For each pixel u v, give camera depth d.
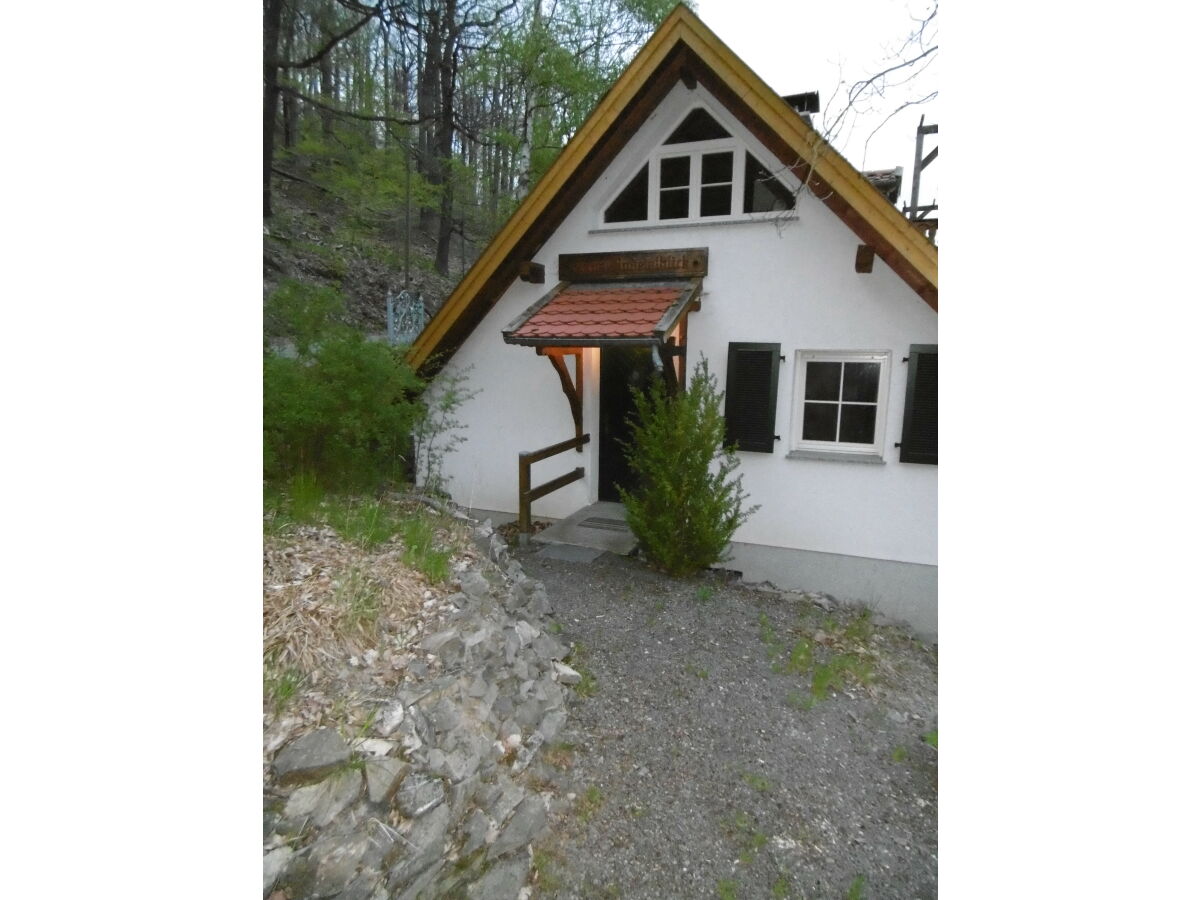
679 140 6.93
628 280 6.97
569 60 16.22
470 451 8.04
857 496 6.57
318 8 14.08
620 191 7.22
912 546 6.45
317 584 3.49
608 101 6.38
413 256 17.70
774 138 6.18
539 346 6.00
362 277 14.70
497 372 7.83
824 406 6.74
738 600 5.57
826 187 6.12
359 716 2.72
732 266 6.71
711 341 6.86
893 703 4.20
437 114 17.03
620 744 3.52
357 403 5.11
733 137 6.65
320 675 2.88
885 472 6.46
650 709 3.85
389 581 3.77
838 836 3.00
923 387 6.17
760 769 3.41
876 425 6.55
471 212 20.50
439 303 15.95
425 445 7.66
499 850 2.67
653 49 6.17
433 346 7.47
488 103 19.81
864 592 6.62
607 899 2.61
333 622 3.19
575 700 3.85
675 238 6.90
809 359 6.70
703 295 6.82
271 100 13.76
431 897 2.39
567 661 4.29
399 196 16.27
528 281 7.32
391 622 3.42
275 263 12.88
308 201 16.48
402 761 2.56
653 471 6.01
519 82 16.95
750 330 6.73
